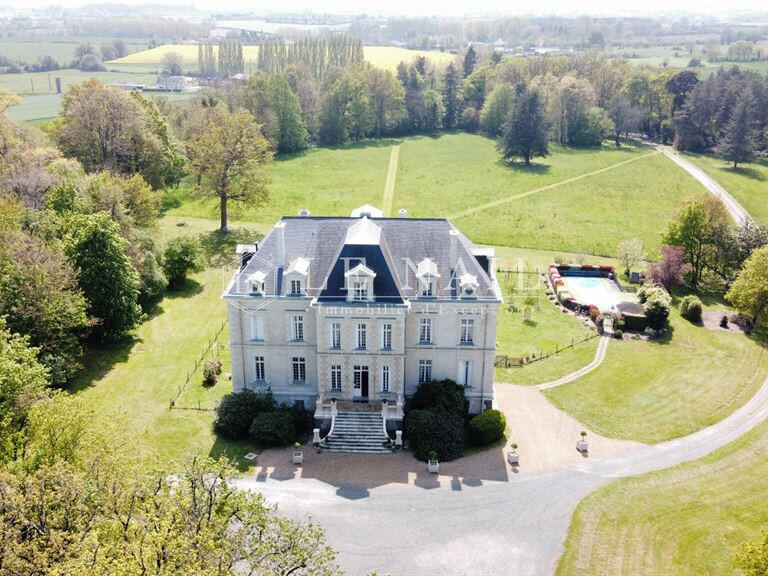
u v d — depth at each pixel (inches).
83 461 1919.3
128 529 1590.8
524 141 7411.4
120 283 3238.2
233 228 5083.7
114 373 3053.6
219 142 4753.9
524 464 2454.5
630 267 4458.7
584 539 2076.8
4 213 3228.3
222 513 1686.8
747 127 7278.5
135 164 4884.4
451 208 5989.2
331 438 2536.9
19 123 4842.5
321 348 2605.8
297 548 1604.3
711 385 3073.3
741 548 1743.4
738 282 3745.1
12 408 2219.5
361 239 2596.0
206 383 2970.0
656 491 2313.0
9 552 1505.9
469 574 1927.9
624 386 3046.3
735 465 2474.2
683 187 6697.8
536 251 5017.2
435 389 2642.7
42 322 2819.9
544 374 3149.6
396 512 2177.7
